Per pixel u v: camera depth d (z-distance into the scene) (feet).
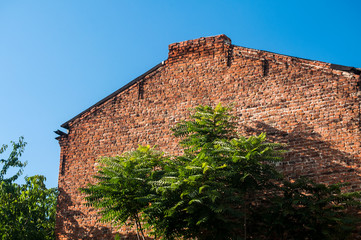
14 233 79.87
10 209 82.74
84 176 69.21
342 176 54.75
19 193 89.71
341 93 57.41
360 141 54.95
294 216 50.80
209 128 56.95
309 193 55.16
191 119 65.21
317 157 56.65
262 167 51.42
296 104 59.57
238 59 64.80
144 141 67.26
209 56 66.80
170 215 47.91
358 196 48.83
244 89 63.26
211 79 65.72
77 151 70.95
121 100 70.59
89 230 66.13
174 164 53.06
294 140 58.44
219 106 58.13
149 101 68.74
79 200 68.23
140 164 54.03
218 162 51.06
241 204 51.47
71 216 67.87
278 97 60.90
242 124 61.98
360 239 51.55
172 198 48.96
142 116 68.54
